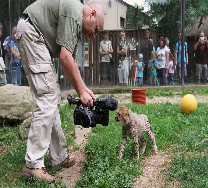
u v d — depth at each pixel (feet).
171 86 51.13
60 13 16.78
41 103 17.12
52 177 16.97
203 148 20.40
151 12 51.62
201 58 51.96
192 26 52.24
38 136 16.97
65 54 16.74
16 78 42.78
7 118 26.89
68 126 26.99
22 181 17.15
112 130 24.95
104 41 51.24
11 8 42.29
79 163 19.62
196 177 16.30
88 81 51.78
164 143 21.44
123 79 51.85
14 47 42.32
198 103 35.91
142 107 33.81
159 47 51.57
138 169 17.67
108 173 16.81
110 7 50.55
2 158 20.21
